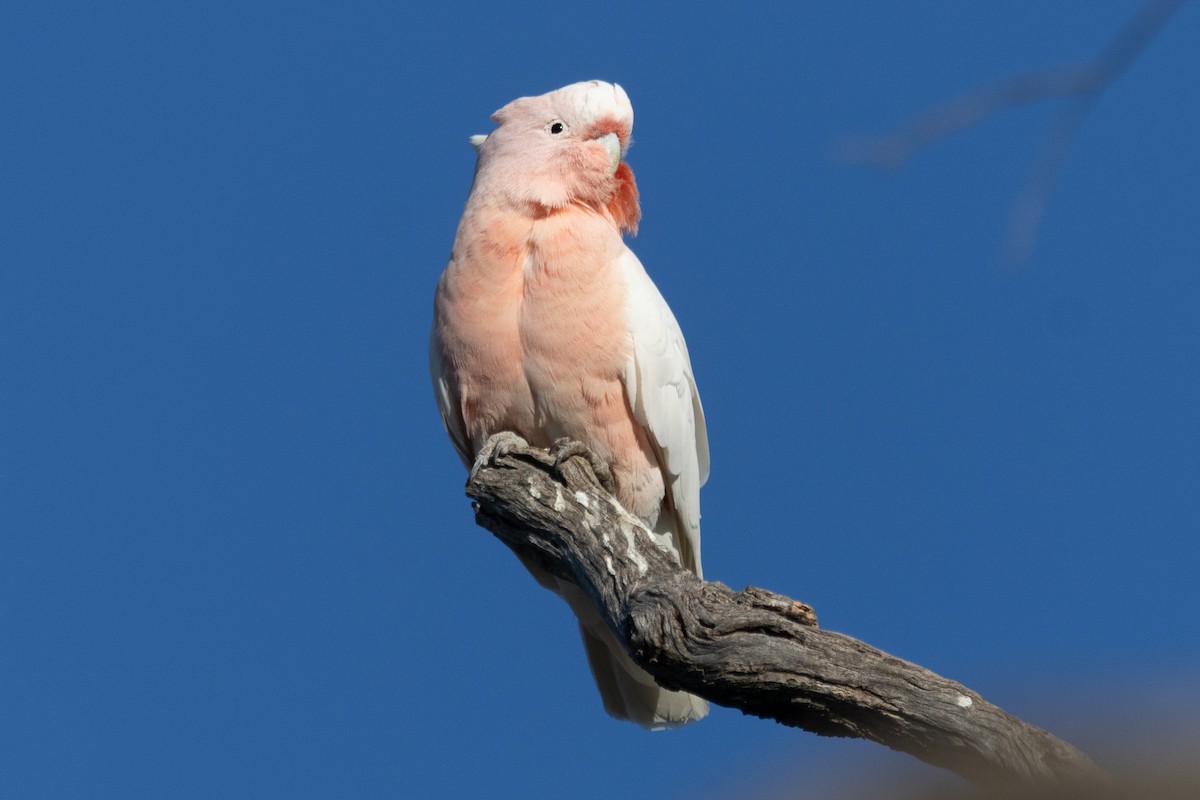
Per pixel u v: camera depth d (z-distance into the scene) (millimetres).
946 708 8000
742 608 8953
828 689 8383
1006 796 5496
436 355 13070
